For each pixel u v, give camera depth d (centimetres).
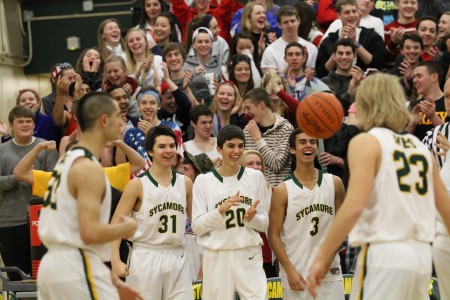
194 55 1442
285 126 1150
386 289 641
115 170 1061
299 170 927
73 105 1243
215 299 935
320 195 920
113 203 987
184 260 946
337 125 838
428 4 1582
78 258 676
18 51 1834
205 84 1352
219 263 931
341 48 1311
